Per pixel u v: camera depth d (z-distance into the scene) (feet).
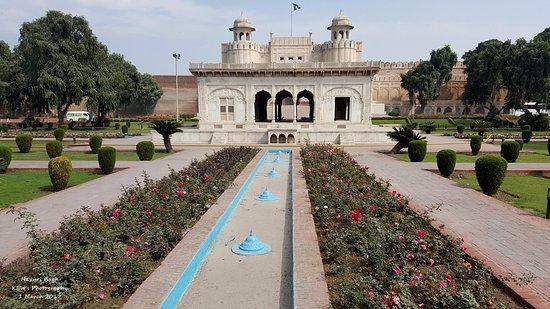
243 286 17.58
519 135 107.04
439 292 14.39
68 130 130.41
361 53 142.31
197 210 26.43
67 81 122.01
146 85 199.41
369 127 101.60
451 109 204.85
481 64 155.74
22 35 128.16
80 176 45.83
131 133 117.70
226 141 89.97
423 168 50.52
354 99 102.68
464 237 22.68
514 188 38.34
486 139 98.48
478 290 14.85
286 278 18.40
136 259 17.54
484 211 28.66
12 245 21.56
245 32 136.67
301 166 49.70
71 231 20.44
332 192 30.35
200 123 103.96
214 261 20.48
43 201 32.37
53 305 13.83
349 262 18.52
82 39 129.59
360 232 20.93
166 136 70.18
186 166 52.31
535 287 16.14
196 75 103.86
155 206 25.98
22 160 58.70
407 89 193.77
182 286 16.93
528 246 21.31
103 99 128.57
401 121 158.61
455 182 40.83
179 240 21.49
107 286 16.42
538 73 134.31
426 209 28.55
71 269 16.24
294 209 27.81
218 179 36.96
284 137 89.10
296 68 100.89
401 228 21.99
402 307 13.17
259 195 35.42
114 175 45.39
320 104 103.19
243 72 102.27
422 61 191.21
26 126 137.49
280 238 24.12
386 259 17.46
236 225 26.76
